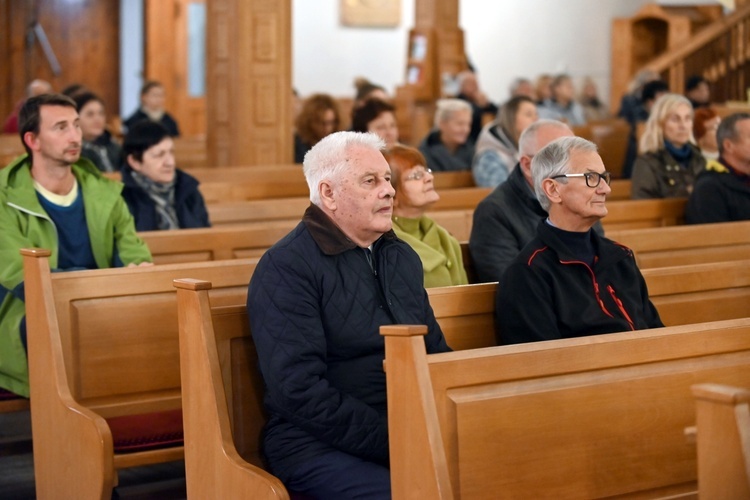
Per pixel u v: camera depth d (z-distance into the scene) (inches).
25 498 151.9
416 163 146.8
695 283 141.1
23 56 545.6
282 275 109.2
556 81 450.0
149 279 132.3
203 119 573.9
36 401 131.2
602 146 366.6
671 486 102.6
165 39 561.0
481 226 156.9
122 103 566.3
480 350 94.0
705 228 177.3
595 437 97.9
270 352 107.7
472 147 295.7
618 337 100.3
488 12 626.8
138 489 149.6
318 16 603.8
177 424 133.5
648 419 100.9
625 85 637.9
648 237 172.2
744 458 74.6
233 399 116.0
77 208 157.9
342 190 111.9
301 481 109.0
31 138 153.6
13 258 146.4
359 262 113.6
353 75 613.0
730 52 548.4
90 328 129.3
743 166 202.8
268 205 207.5
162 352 133.4
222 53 349.4
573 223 124.4
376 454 107.7
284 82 341.4
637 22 633.0
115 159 294.4
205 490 112.7
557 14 634.8
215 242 172.1
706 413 77.4
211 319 110.9
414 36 486.6
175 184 191.9
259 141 340.8
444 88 479.2
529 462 94.4
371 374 111.9
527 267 122.3
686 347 104.1
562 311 122.0
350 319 111.3
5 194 150.7
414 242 145.1
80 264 157.6
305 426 107.0
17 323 144.3
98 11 557.6
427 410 87.6
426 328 89.2
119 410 131.0
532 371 95.2
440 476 86.8
